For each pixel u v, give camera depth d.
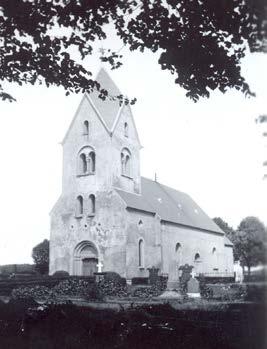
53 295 28.80
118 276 35.72
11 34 10.94
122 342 8.25
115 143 42.53
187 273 33.28
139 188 46.16
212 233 60.34
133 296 28.34
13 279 34.59
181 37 9.66
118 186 41.81
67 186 43.03
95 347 8.25
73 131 44.19
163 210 48.91
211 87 10.05
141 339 8.18
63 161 43.94
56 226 42.41
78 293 28.58
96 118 43.06
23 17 10.34
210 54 9.59
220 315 8.66
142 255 41.38
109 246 39.16
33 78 12.00
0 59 11.50
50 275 39.59
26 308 10.16
